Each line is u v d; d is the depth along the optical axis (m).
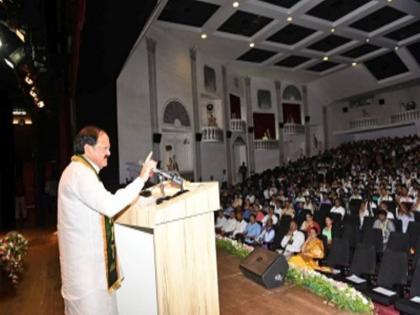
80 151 1.62
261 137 19.30
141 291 1.85
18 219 10.33
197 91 14.27
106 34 4.09
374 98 21.53
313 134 22.47
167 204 1.55
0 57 6.50
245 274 3.52
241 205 10.41
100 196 1.47
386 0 11.30
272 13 11.63
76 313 1.52
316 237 6.02
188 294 1.62
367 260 4.98
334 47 15.58
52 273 4.43
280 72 18.59
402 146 17.81
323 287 2.97
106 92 7.09
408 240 5.56
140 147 11.16
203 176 14.78
